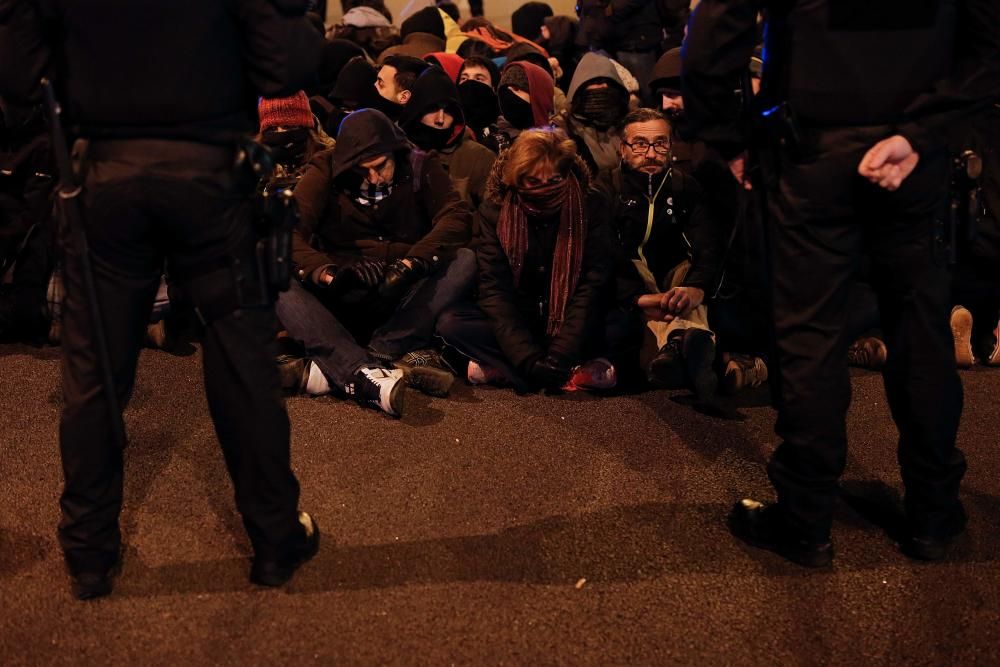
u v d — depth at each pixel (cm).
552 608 184
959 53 168
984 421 269
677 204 303
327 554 202
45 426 265
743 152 183
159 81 155
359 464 244
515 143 288
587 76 342
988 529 212
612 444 258
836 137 170
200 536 209
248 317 172
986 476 236
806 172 173
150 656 170
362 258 308
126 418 270
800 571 197
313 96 417
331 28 549
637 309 307
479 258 300
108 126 158
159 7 151
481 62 402
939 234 179
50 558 200
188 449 251
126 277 168
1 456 246
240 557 201
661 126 299
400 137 302
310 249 290
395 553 203
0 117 314
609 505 224
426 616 182
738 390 295
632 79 383
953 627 179
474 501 226
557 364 287
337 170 297
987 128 300
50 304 321
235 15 158
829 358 182
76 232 162
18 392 290
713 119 178
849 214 175
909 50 164
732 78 173
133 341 173
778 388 189
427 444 257
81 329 169
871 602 187
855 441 258
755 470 243
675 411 282
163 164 158
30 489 229
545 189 284
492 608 184
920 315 184
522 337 293
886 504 224
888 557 202
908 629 179
